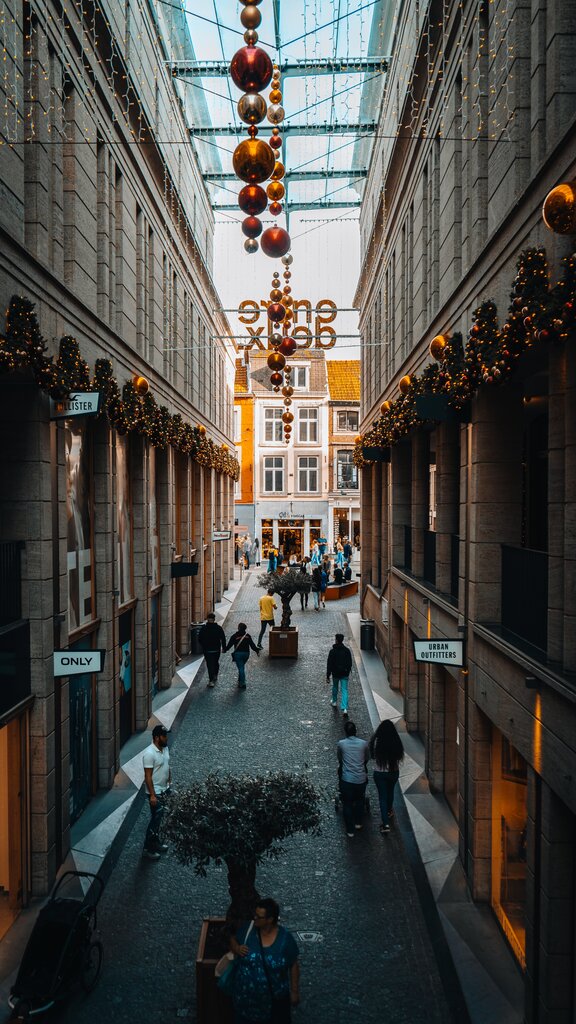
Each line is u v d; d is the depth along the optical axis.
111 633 10.69
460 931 7.24
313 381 45.53
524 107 6.68
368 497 23.36
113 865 8.57
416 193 12.66
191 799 6.14
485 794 7.81
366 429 22.86
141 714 13.04
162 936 7.16
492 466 8.09
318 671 17.72
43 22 7.85
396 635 15.66
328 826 9.60
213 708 14.50
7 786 7.33
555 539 5.70
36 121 7.72
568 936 5.51
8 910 7.26
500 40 7.50
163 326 15.75
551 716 5.53
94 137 9.99
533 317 5.30
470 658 8.30
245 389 45.38
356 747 9.33
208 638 16.16
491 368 6.93
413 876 8.35
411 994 6.35
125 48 11.40
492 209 7.88
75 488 9.70
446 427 10.58
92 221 10.05
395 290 15.65
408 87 12.24
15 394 7.79
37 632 7.82
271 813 5.95
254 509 45.38
